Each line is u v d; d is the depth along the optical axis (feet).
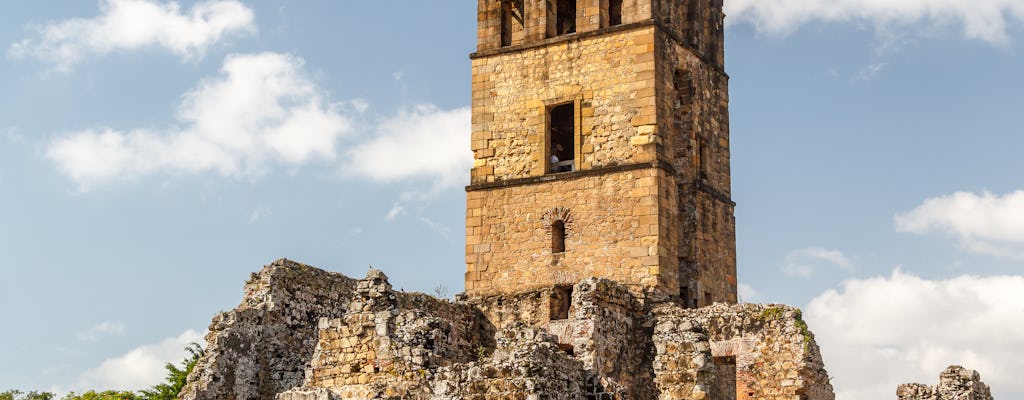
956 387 173.78
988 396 177.17
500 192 200.34
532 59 202.59
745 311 175.83
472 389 140.36
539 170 199.21
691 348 148.56
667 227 192.85
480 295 198.18
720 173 206.59
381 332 152.15
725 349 175.22
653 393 176.86
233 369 173.27
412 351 150.41
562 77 200.54
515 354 140.56
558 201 196.85
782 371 171.83
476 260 199.62
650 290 188.55
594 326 172.45
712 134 206.18
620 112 196.44
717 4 212.64
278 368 176.04
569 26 209.97
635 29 197.47
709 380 147.33
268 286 178.29
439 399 141.28
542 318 192.75
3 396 195.31
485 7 207.31
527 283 196.13
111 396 195.72
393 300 156.25
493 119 203.21
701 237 198.70
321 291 184.03
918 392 174.81
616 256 192.13
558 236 196.65
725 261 203.62
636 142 194.80
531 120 201.16
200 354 199.93
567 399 142.51
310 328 181.16
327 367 153.79
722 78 210.38
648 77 195.62
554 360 142.51
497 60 204.54
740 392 173.27
